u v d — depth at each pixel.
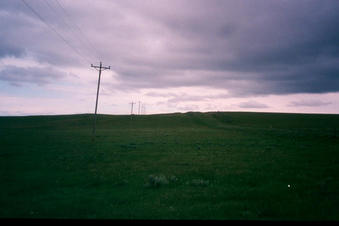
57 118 124.38
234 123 100.25
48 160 21.45
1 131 66.12
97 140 41.38
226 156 22.83
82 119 119.44
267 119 112.50
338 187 11.37
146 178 14.38
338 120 101.56
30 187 12.52
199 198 10.20
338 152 23.94
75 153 26.00
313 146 29.69
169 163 19.69
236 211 8.60
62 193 11.41
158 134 55.19
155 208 9.03
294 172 15.07
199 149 28.70
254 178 13.69
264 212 8.45
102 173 15.94
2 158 22.61
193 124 99.38
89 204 9.64
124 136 49.97
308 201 9.42
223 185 12.39
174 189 11.75
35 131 66.56
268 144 33.12
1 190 11.95
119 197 10.57
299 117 116.44
